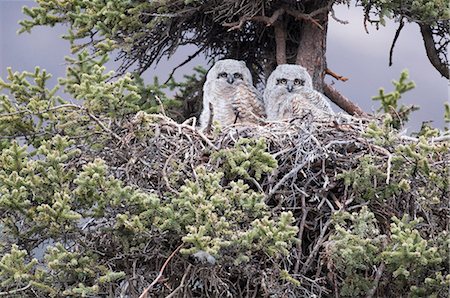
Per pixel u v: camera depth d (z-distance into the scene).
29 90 12.02
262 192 10.34
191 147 10.62
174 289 10.23
